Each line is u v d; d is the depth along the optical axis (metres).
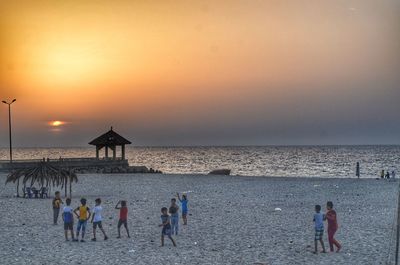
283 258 27.38
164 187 76.69
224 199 59.81
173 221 34.03
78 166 103.94
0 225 39.25
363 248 29.97
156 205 53.62
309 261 26.61
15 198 59.97
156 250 29.42
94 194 66.12
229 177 98.62
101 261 26.58
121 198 61.03
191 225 39.19
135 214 45.94
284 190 71.75
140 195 65.00
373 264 25.86
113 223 40.19
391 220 41.78
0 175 89.81
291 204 54.56
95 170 107.25
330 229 28.95
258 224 39.84
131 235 34.41
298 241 32.47
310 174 148.75
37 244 31.23
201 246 30.70
